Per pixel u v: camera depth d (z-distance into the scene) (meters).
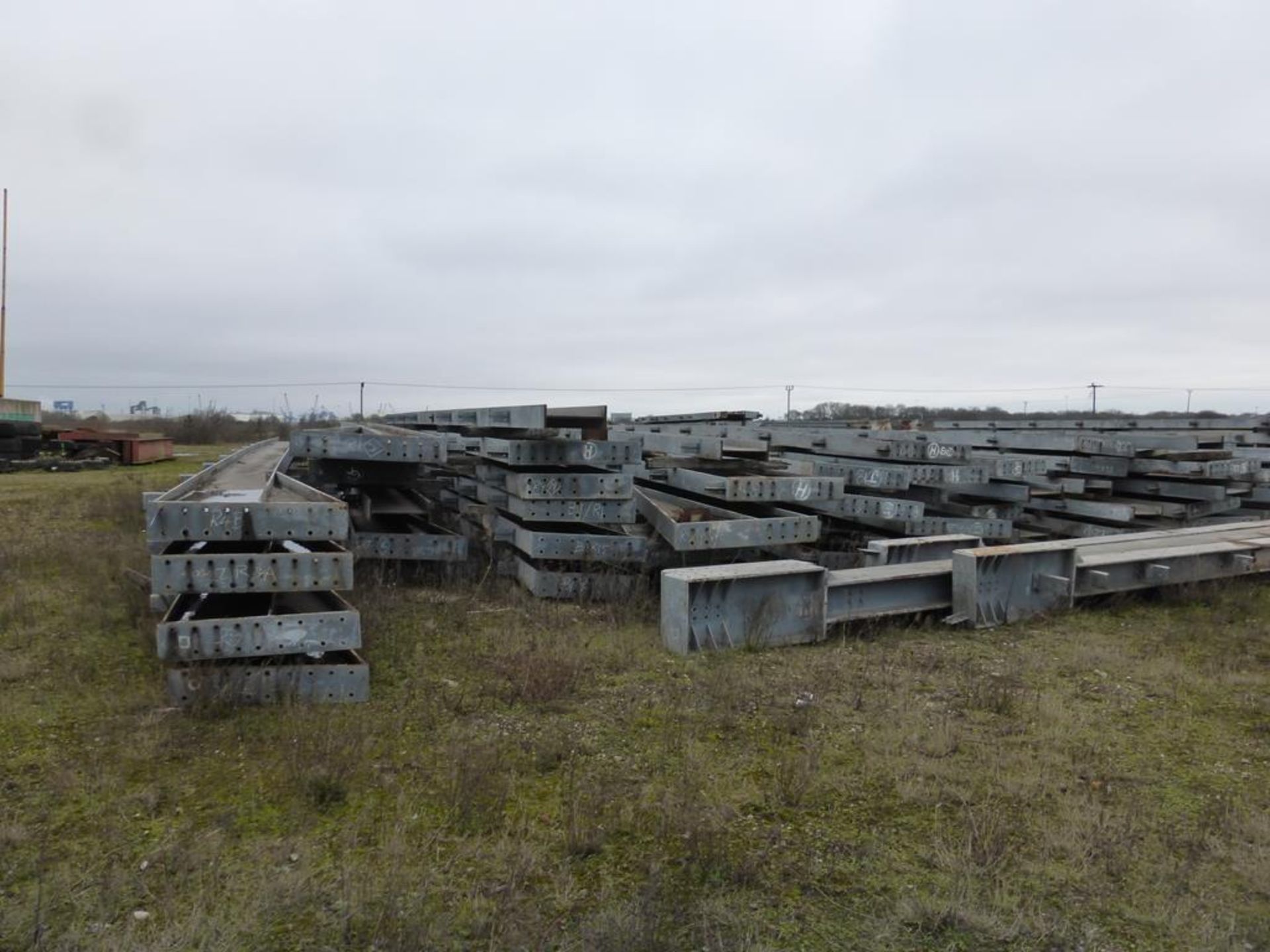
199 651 4.78
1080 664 6.01
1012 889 3.19
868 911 3.04
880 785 4.04
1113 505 10.42
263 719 4.65
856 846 3.48
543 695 5.10
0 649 5.88
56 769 4.05
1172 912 3.04
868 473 8.91
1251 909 3.08
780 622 6.42
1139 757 4.41
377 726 4.61
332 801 3.77
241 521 5.20
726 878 3.22
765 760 4.29
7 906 2.97
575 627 6.79
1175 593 8.02
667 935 2.84
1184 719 4.97
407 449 7.75
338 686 4.96
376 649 6.01
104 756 4.20
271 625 4.86
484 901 3.04
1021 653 6.33
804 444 10.94
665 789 3.95
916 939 2.89
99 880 3.12
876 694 5.30
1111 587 7.67
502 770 4.11
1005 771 4.19
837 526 9.52
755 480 7.73
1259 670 5.95
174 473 18.52
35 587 7.62
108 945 2.73
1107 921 3.01
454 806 3.71
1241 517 11.71
